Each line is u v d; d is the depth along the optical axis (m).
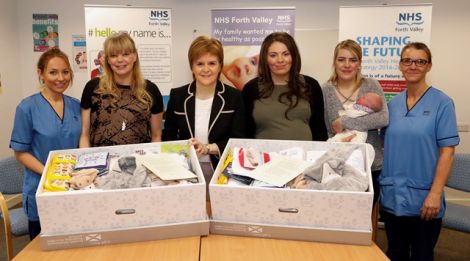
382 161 2.21
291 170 1.41
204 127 1.99
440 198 1.96
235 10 3.37
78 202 1.24
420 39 3.13
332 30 4.05
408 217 2.10
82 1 4.16
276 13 3.36
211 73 1.88
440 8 3.97
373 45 3.19
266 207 1.31
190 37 4.17
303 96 2.09
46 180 1.33
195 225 1.35
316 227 1.31
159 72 3.43
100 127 1.95
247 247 1.30
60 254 1.26
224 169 1.43
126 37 1.91
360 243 1.30
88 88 2.00
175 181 1.34
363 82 2.31
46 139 1.99
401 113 2.07
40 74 2.00
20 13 4.17
